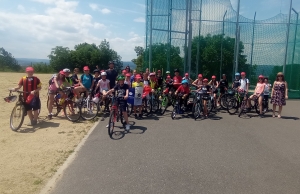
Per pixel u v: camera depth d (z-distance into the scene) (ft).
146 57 49.52
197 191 13.42
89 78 33.35
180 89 32.86
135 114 31.73
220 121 30.76
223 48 52.21
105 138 22.49
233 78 51.08
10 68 177.47
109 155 18.42
